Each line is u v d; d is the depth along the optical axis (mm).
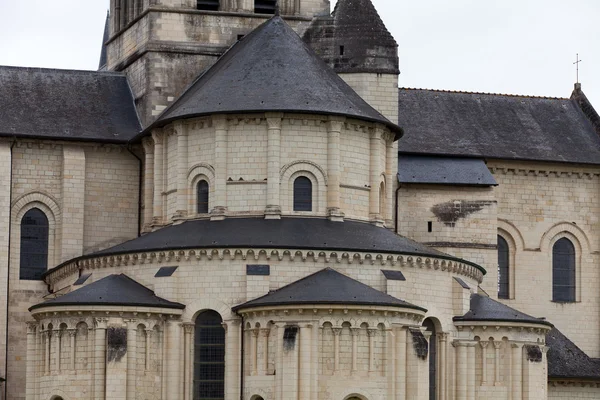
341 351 130875
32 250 156875
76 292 135875
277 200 142250
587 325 172000
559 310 171250
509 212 170625
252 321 133500
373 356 131375
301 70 147500
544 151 171625
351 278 135500
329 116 143500
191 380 136000
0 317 153375
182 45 162250
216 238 138125
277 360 131000
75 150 158000
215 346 136375
